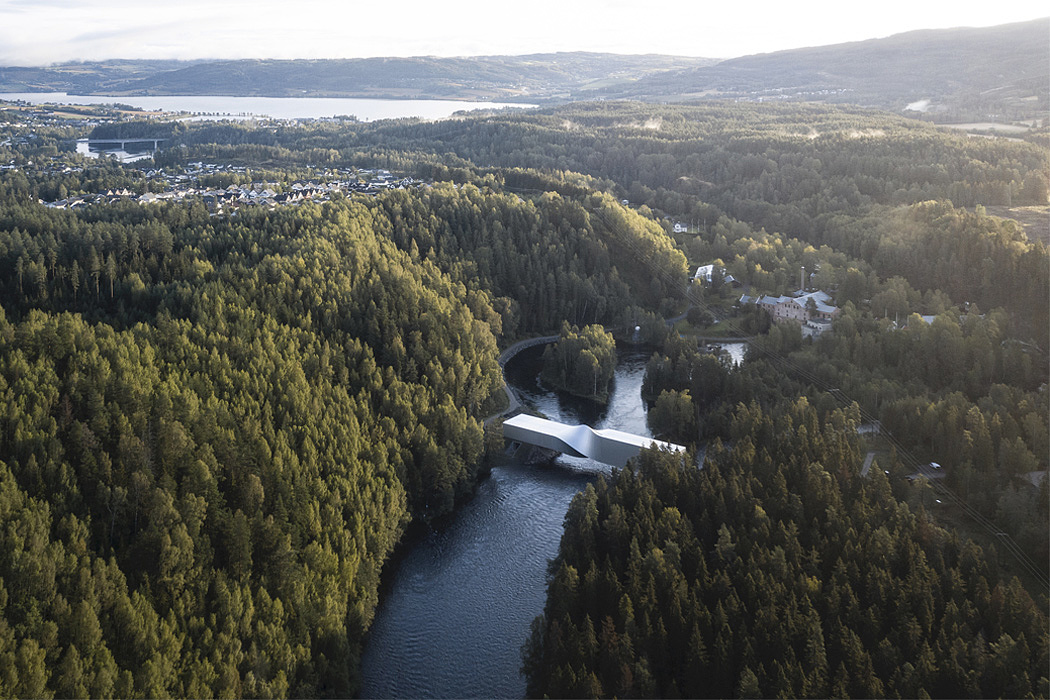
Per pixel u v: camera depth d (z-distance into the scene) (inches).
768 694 4773.6
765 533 5999.0
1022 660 4680.1
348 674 5506.9
